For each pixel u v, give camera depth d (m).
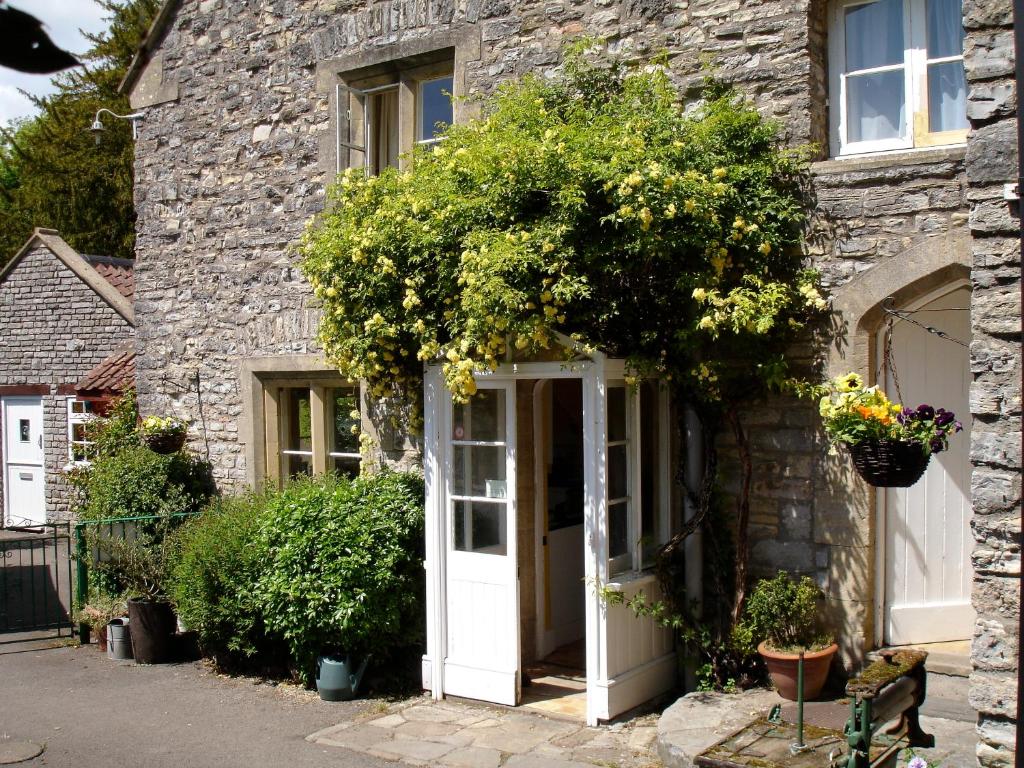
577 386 7.95
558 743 5.55
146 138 9.23
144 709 6.40
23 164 22.39
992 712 4.18
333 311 6.49
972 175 4.23
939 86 5.80
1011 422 4.15
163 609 7.54
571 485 7.84
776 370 5.73
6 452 14.19
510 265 5.32
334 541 6.52
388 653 6.64
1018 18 3.84
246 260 8.52
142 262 9.28
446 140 6.34
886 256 5.61
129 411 10.02
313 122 8.12
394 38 7.68
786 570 5.96
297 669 6.87
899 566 5.90
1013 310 4.14
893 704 3.99
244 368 8.52
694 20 6.35
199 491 8.78
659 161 5.61
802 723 4.12
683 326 5.89
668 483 6.33
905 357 5.89
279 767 5.36
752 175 5.80
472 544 6.38
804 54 5.94
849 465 5.74
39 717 6.26
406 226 6.01
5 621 8.84
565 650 7.37
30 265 13.84
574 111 6.26
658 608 5.95
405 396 7.41
